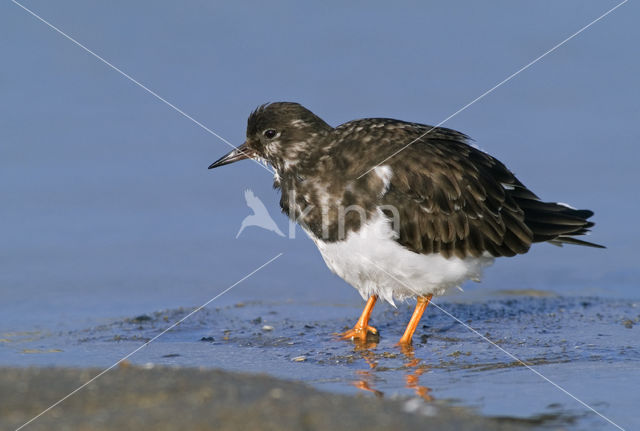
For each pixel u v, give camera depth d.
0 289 14.10
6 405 7.79
